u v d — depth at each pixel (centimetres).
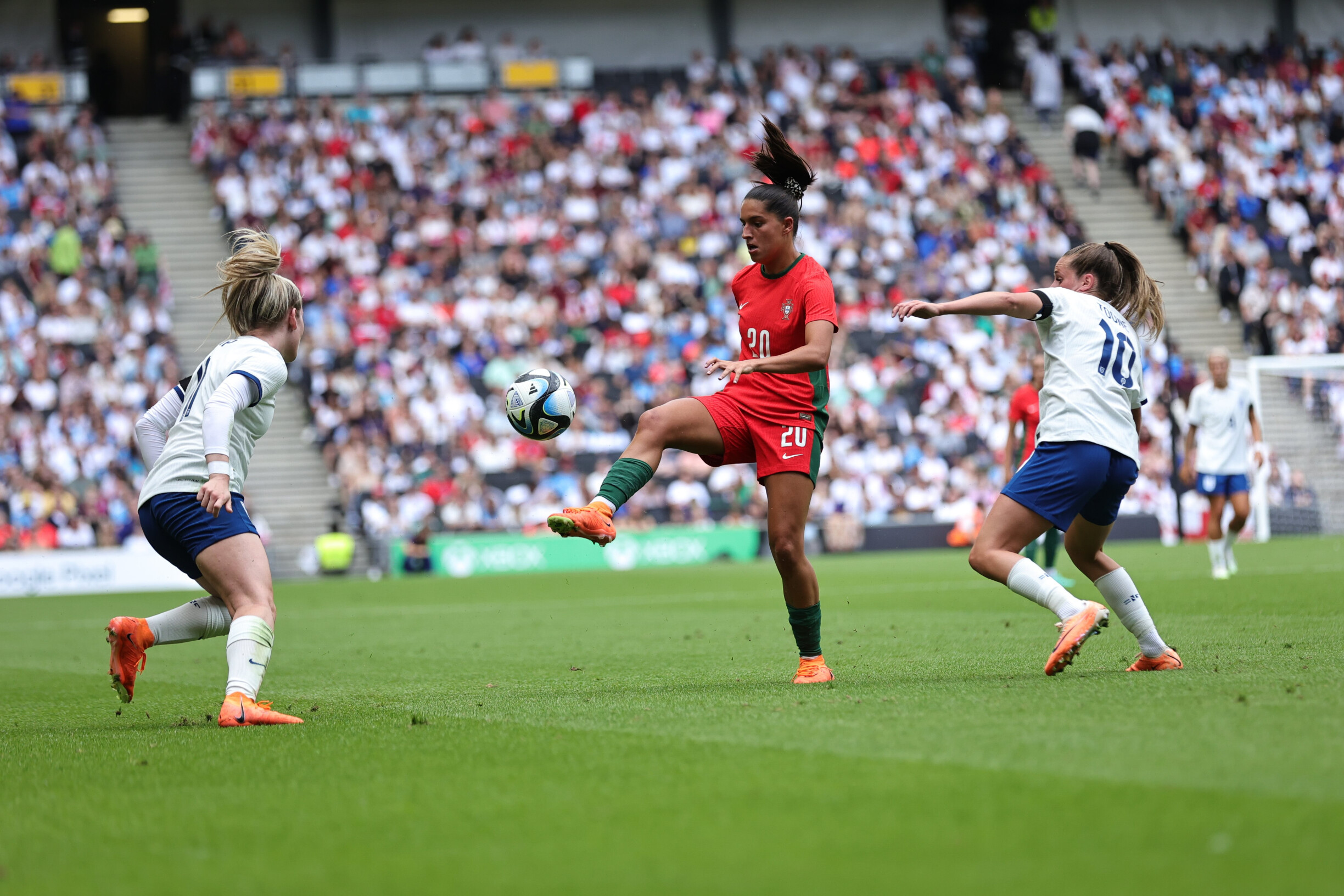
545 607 3812
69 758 1298
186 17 9338
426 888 774
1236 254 8450
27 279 7400
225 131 8431
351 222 7975
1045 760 1031
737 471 7231
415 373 7325
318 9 9500
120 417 6919
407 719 1491
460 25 9700
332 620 3531
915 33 10031
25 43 9156
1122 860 765
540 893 755
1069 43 10038
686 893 742
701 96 9156
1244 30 10050
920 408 7681
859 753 1105
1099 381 1609
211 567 1488
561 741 1261
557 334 7669
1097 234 8888
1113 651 1908
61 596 5672
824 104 9138
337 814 984
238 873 827
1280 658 1709
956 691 1465
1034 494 1603
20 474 6644
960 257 8369
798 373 1614
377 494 6844
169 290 7625
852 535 6931
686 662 2077
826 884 747
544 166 8519
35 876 842
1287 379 6769
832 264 8262
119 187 8306
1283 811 848
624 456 1614
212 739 1373
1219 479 3803
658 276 8100
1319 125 9350
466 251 8006
